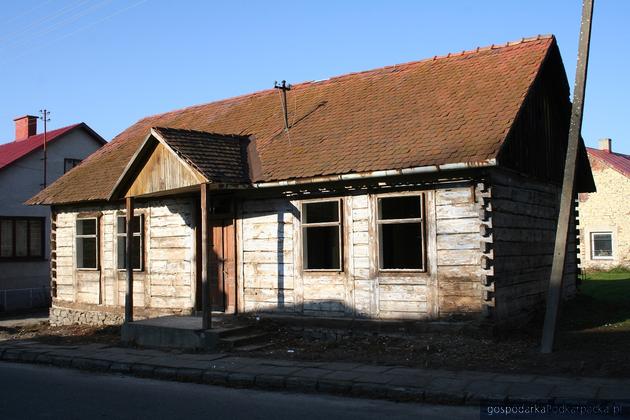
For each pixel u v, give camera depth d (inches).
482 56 618.8
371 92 650.2
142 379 424.2
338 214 534.9
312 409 322.0
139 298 678.5
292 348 498.9
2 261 1055.0
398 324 496.1
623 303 682.8
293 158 568.4
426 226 489.7
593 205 1280.8
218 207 617.0
